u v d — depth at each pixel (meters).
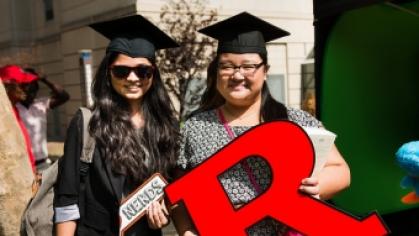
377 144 4.71
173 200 2.10
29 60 16.16
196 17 9.91
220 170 2.07
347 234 2.02
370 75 4.64
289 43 12.73
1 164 2.97
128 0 10.77
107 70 2.30
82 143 2.20
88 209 2.20
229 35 2.18
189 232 2.15
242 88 2.15
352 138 4.55
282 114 2.23
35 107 4.52
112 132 2.19
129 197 2.16
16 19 16.25
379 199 4.66
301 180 2.04
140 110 2.36
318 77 4.32
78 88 13.58
